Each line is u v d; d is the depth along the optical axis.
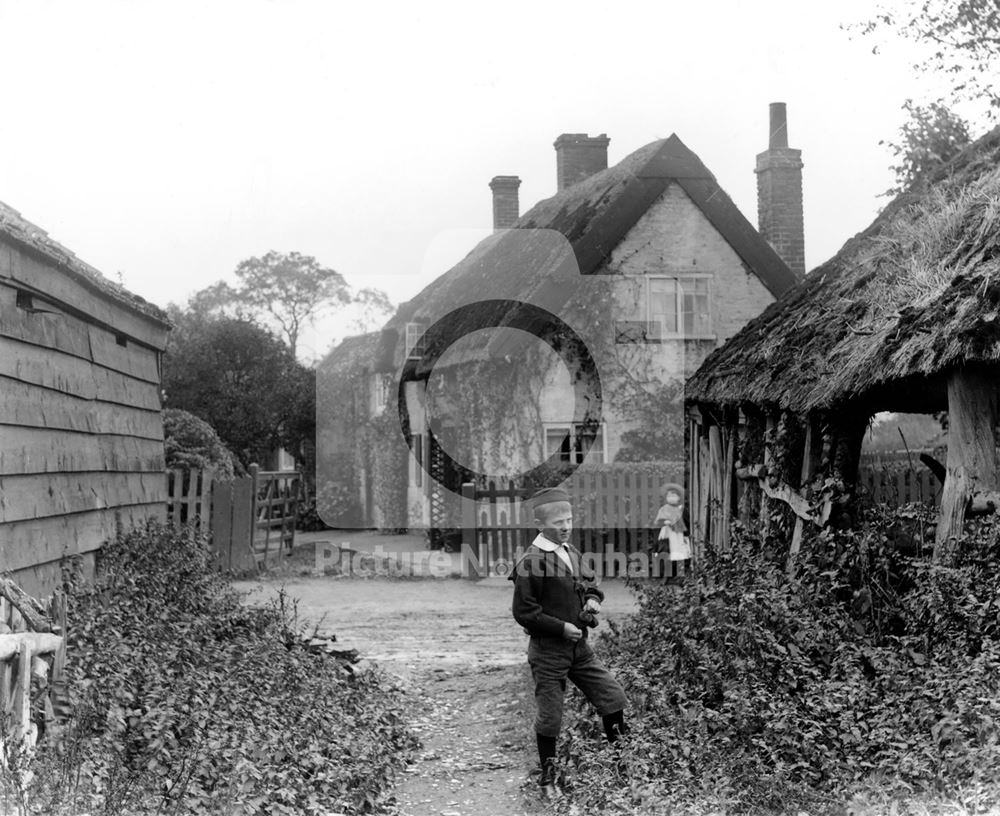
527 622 7.20
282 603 11.59
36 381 9.46
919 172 18.73
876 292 9.38
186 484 21.59
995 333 7.49
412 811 6.93
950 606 6.95
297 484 24.83
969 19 18.16
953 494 7.96
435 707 10.06
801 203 25.42
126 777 5.51
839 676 7.16
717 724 6.79
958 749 5.39
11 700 5.46
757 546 10.10
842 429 9.95
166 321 14.35
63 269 9.98
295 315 33.44
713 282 21.47
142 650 8.02
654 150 22.12
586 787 6.45
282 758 6.63
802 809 5.64
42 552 9.40
